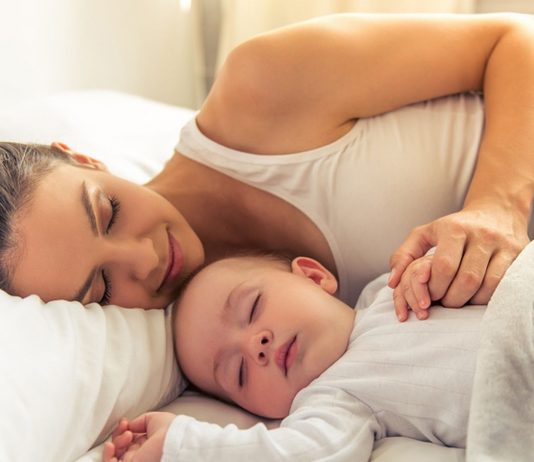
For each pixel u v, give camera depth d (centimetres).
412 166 98
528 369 66
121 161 128
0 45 150
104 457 75
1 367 69
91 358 78
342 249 104
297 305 89
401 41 98
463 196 99
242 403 90
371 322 85
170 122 151
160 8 208
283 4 196
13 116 132
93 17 181
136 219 92
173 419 76
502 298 71
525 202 87
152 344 89
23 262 81
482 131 99
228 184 108
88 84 181
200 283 97
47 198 83
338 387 79
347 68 97
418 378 74
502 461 63
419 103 103
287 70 97
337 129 100
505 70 96
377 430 77
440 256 79
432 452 71
